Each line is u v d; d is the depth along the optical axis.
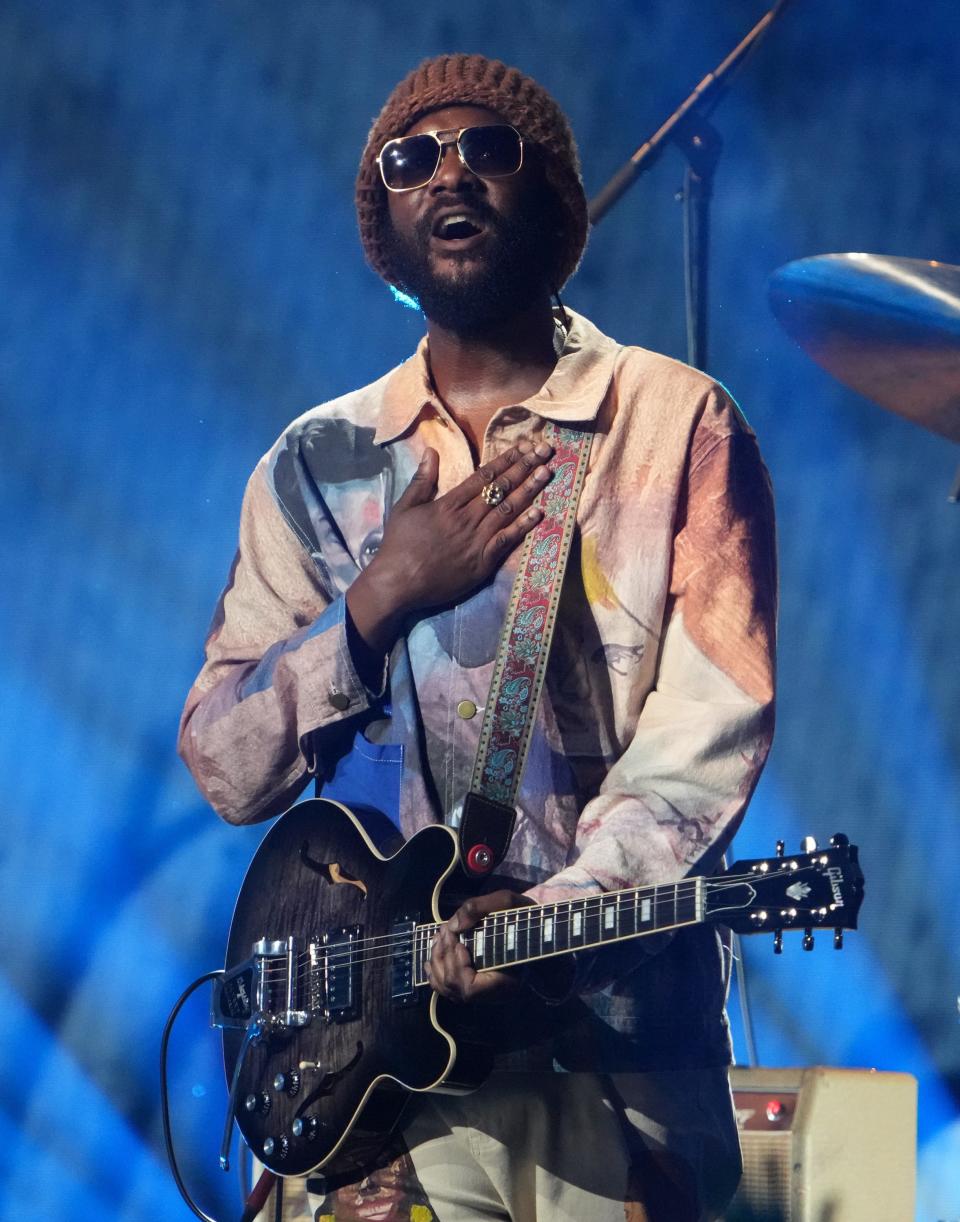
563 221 10.05
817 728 21.66
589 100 22.42
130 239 22.78
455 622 9.38
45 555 22.47
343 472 10.15
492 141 9.58
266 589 10.44
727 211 22.16
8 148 22.72
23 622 22.36
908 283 12.14
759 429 22.23
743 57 14.59
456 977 8.29
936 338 12.23
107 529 22.50
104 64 22.78
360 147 22.72
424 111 9.91
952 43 21.58
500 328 9.88
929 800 21.20
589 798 9.08
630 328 22.25
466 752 9.24
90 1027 19.86
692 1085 8.85
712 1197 8.98
